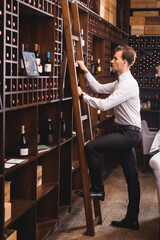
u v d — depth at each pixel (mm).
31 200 3092
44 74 3367
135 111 3473
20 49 3377
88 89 4820
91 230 3506
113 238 3467
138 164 6680
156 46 7730
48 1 3127
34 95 3039
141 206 4414
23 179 3088
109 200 4617
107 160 6246
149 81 7852
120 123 3527
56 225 3658
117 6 6797
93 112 5227
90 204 3482
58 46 3486
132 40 7863
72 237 3463
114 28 6289
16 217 2697
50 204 3699
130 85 3396
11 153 3080
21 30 3369
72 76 3316
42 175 3664
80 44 3609
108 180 5570
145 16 7766
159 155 3307
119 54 3471
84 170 3461
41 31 3332
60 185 4098
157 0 7727
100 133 5746
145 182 5512
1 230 2432
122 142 3436
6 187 2693
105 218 3994
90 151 3387
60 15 3451
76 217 3998
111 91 3797
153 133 6156
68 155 4039
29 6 2738
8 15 2492
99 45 5711
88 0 4512
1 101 2375
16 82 2613
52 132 3600
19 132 3057
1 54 2346
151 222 3902
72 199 4367
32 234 3121
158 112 8188
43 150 3273
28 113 3029
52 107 3576
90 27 4730
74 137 4281
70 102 3949
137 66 7930
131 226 3699
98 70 5570
